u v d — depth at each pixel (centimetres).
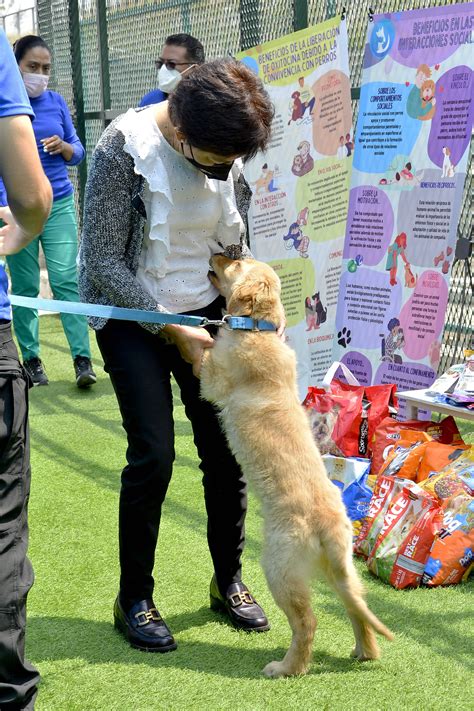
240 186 301
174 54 532
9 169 196
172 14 692
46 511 421
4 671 213
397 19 451
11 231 217
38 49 620
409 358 465
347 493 379
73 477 470
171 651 291
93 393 648
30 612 320
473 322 492
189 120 247
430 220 447
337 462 389
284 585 267
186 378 305
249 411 284
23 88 200
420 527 336
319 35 496
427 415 440
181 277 293
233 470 302
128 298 270
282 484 273
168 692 264
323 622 309
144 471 280
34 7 945
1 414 206
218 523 307
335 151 500
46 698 262
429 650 287
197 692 263
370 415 405
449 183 437
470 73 422
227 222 293
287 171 532
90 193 272
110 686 268
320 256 520
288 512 270
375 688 263
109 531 396
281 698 259
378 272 477
